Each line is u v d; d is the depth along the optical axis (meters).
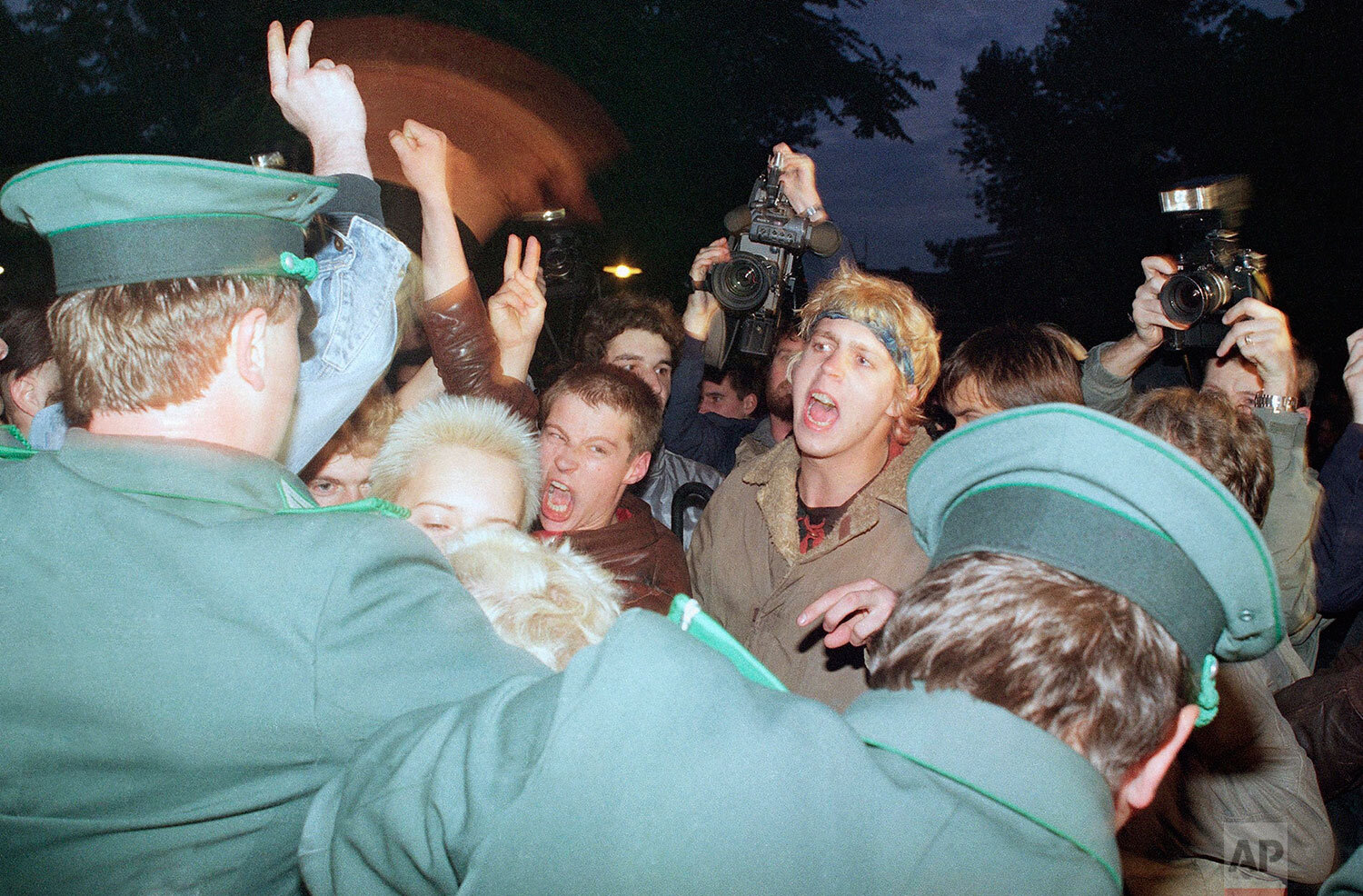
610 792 0.78
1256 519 1.79
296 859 1.03
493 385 2.25
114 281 1.05
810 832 0.76
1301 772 1.74
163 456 1.05
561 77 11.77
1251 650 0.95
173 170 1.04
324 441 1.60
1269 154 16.53
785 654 2.10
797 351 3.30
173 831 0.96
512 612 1.23
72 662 0.95
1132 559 0.85
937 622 0.87
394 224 3.09
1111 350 2.89
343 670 0.97
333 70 1.71
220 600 0.97
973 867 0.75
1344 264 14.36
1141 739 0.84
